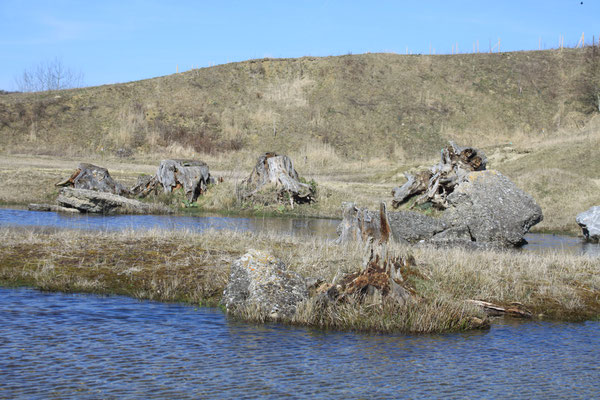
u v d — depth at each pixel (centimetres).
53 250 1373
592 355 858
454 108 7650
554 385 727
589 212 2542
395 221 2128
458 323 990
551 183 3525
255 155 6269
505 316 1092
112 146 6247
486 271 1304
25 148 5809
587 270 1443
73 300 1050
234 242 1583
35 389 649
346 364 777
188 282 1183
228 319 980
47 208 2684
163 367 736
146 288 1152
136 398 636
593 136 5256
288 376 723
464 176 2353
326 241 1705
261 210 3150
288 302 1010
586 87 7812
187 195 3228
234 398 646
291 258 1330
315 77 8206
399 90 7956
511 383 730
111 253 1369
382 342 886
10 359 738
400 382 718
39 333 848
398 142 6919
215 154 6241
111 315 966
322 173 5478
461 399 671
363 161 6350
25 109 6731
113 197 2828
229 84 7988
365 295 1050
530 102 7744
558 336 963
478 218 2211
